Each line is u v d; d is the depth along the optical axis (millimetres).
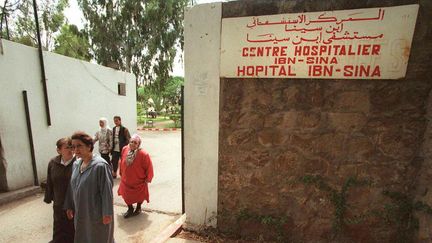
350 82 2775
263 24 2951
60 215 2893
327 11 2730
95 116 7816
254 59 3033
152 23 17844
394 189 2775
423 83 2561
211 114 3297
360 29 2648
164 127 20984
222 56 3137
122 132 6145
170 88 30891
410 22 2496
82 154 2469
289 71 2936
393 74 2615
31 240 3508
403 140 2691
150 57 18859
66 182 2850
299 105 2969
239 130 3219
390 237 2842
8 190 4934
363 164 2836
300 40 2854
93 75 7703
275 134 3094
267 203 3219
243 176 3277
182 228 3566
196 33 3213
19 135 5145
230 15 3061
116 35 17859
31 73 5438
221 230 3451
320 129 2930
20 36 10867
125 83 9586
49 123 5848
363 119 2783
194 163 3471
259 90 3086
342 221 2967
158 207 4617
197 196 3523
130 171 4016
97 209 2445
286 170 3102
